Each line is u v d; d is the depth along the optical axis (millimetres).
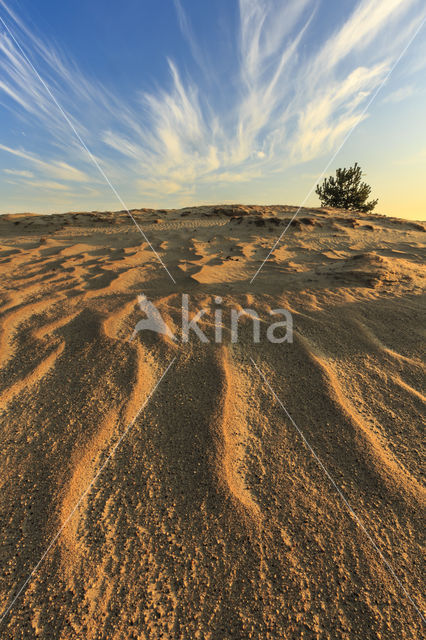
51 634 1021
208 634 1022
